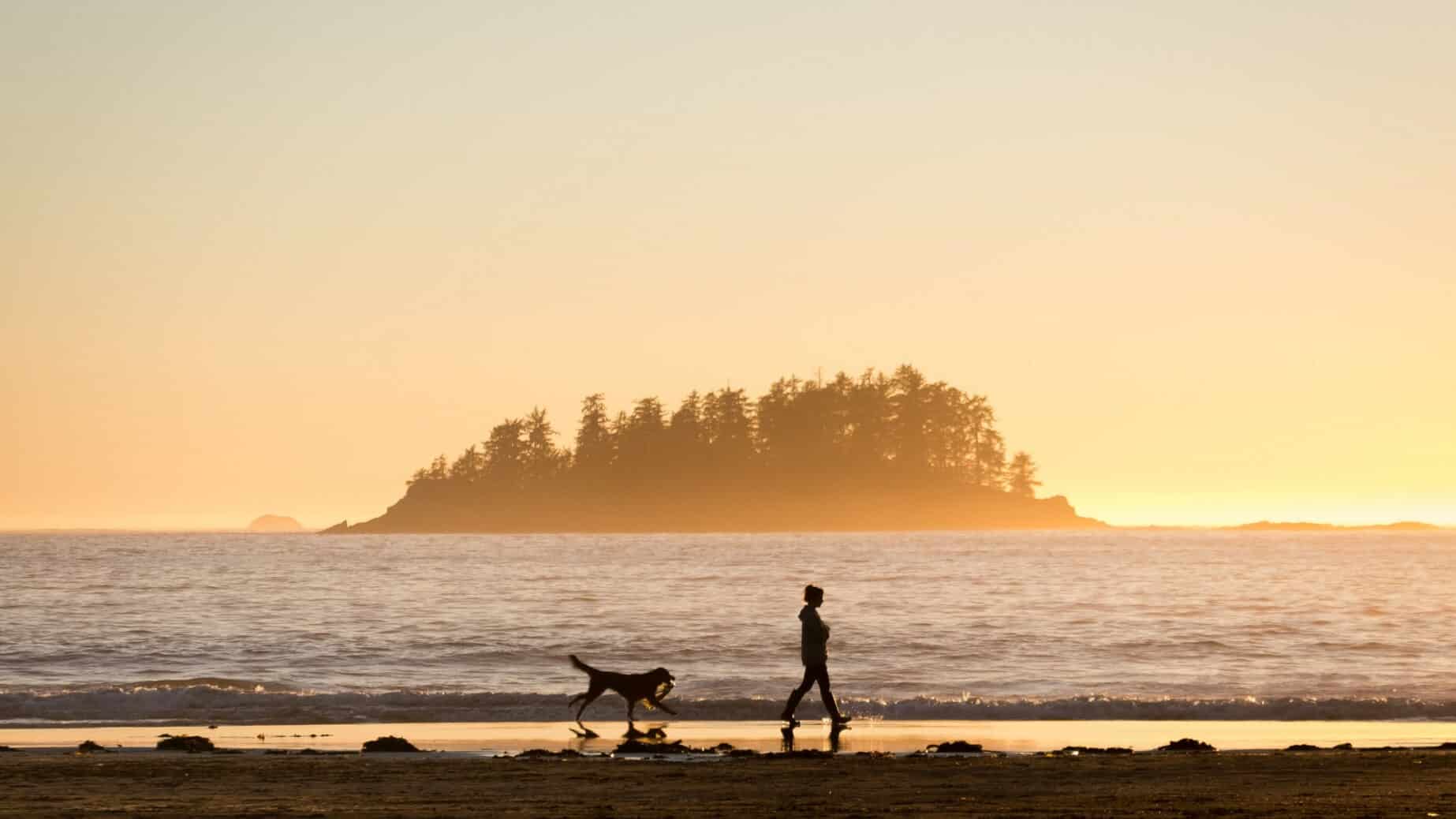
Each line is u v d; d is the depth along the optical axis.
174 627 52.81
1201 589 83.75
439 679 36.47
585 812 14.05
